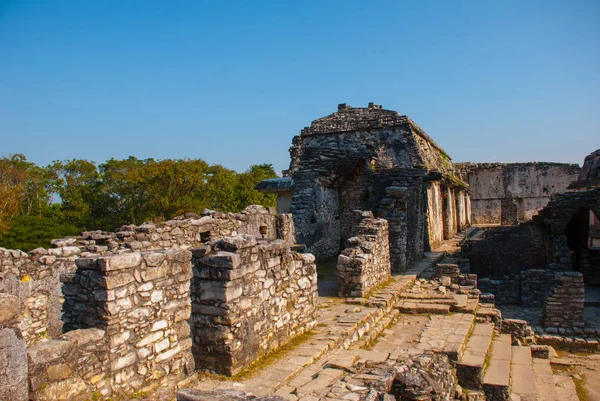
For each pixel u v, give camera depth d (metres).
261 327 7.35
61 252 10.91
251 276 7.09
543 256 19.59
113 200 41.09
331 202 19.77
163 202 37.31
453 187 31.52
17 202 32.91
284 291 8.20
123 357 5.12
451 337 9.84
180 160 38.97
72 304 5.28
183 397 4.48
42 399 4.26
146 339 5.39
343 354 7.79
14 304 4.08
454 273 15.15
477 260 20.33
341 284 12.25
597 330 13.45
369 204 19.77
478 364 8.66
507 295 17.28
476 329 11.21
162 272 5.63
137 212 39.00
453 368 8.62
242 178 41.94
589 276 19.23
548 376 10.61
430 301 12.63
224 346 6.52
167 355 5.66
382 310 11.26
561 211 18.16
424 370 7.21
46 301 10.55
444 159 34.28
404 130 25.88
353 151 19.28
